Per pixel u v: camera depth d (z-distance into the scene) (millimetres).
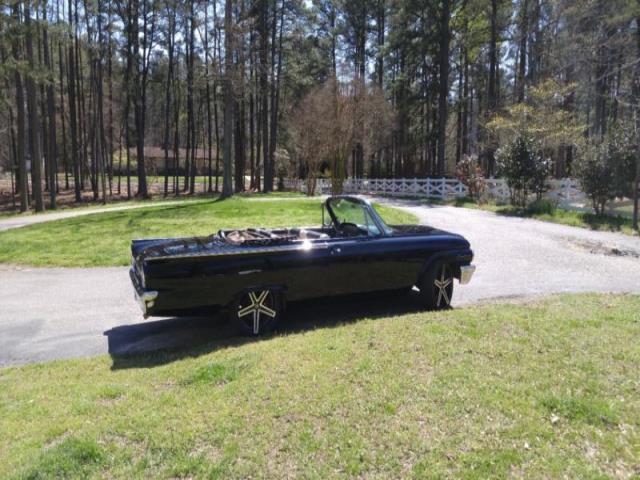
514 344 3969
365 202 5555
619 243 10281
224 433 2723
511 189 18016
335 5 35344
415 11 27828
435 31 27500
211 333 5047
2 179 44125
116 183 42375
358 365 3580
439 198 24281
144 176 32125
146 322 5566
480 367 3494
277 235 5578
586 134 26984
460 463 2400
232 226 12727
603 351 3807
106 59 31219
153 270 4281
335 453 2504
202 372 3625
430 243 5551
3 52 20984
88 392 3434
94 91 33000
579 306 5367
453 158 43469
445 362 3596
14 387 3674
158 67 34344
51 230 13180
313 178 28391
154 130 57562
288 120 35062
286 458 2480
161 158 56562
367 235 5473
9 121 32312
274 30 31156
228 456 2506
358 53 36000
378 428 2717
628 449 2518
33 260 9445
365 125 28188
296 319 5328
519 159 17016
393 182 28938
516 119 20969
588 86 22812
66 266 8961
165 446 2613
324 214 6324
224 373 3578
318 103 27625
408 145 33625
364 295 5316
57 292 7086
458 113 33438
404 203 21344
